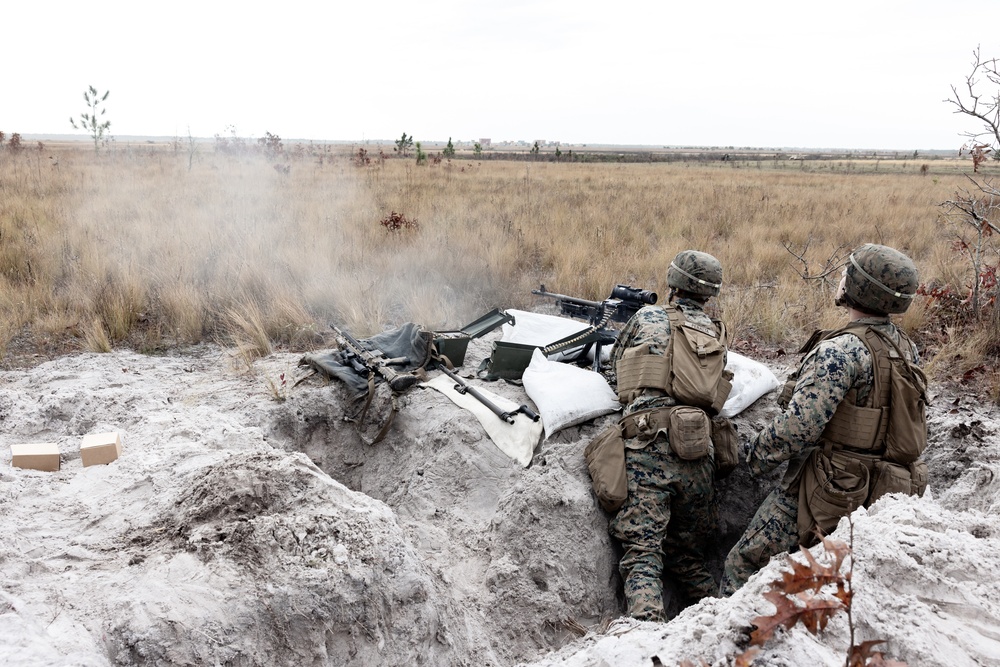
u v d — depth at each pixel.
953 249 7.43
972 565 2.04
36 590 2.34
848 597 1.49
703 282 3.89
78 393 4.18
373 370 4.67
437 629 2.71
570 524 3.47
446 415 4.38
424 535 3.62
